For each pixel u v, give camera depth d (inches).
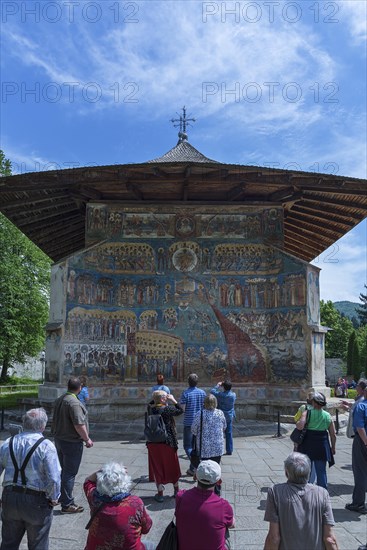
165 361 673.6
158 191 708.7
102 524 159.5
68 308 639.8
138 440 502.9
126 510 161.6
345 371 2341.3
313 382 630.5
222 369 672.4
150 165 596.1
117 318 678.5
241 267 698.8
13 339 1496.1
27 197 706.2
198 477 169.8
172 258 701.3
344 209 764.0
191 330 681.6
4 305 1485.0
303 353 639.8
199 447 302.4
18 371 2223.2
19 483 190.9
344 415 678.5
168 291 692.7
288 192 686.5
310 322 647.1
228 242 705.6
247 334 681.0
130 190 668.1
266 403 646.5
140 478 354.0
